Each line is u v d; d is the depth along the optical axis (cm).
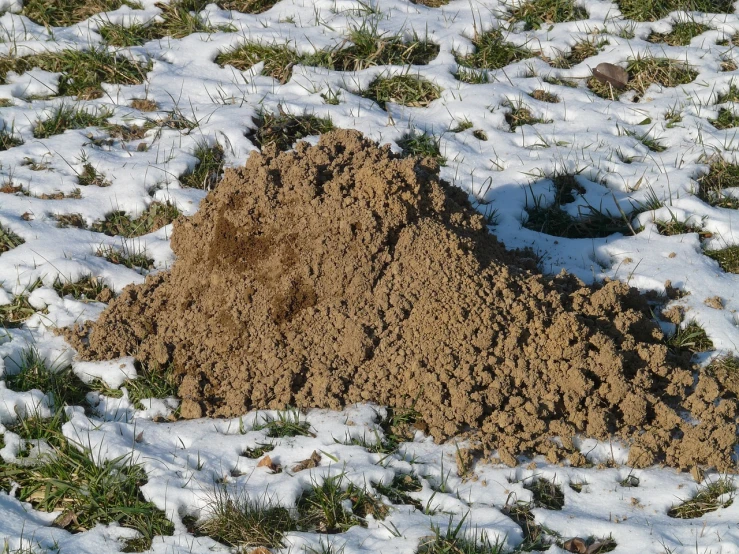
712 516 450
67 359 548
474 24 909
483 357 514
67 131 767
